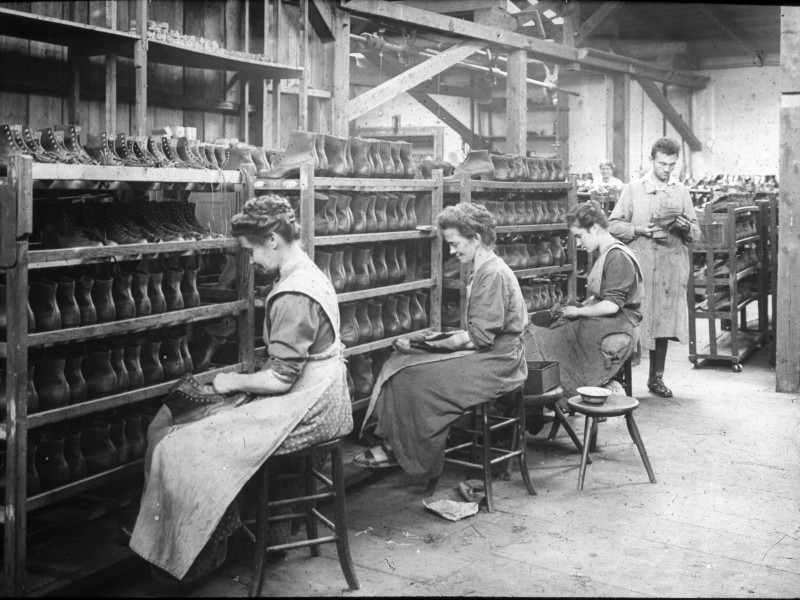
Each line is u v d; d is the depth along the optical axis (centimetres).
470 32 866
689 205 637
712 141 1706
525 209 613
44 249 330
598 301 510
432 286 522
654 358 644
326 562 346
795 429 549
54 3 487
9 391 291
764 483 446
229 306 388
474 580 329
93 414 358
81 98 514
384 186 473
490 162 571
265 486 307
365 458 426
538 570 339
